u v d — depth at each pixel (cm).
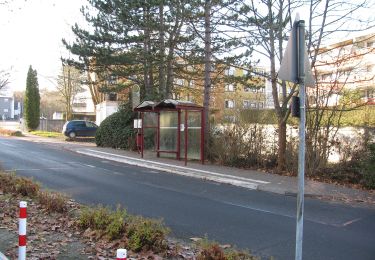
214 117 2053
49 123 5412
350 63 2344
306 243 761
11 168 1612
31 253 615
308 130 1608
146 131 2400
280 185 1387
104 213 724
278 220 924
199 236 780
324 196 1254
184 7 2041
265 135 1811
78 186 1273
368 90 1825
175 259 605
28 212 844
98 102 4769
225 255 530
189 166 1825
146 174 1623
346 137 1570
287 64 547
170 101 1916
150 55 2330
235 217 945
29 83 4941
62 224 770
